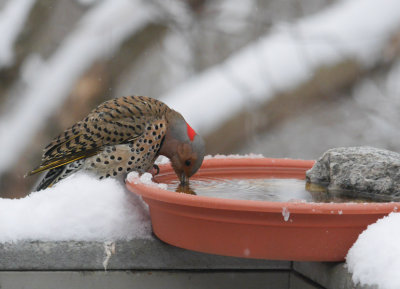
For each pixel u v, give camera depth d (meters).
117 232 5.83
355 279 4.66
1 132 13.04
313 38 13.82
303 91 13.88
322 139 16.59
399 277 4.25
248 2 15.82
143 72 18.00
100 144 6.68
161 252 5.89
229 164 7.20
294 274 6.05
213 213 4.85
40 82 13.24
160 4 14.26
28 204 5.86
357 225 4.80
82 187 5.89
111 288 5.86
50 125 13.23
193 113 13.12
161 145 6.83
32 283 5.77
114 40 13.73
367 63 14.11
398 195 5.66
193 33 15.83
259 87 13.57
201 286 6.01
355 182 5.83
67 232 5.77
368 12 14.07
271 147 16.59
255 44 13.97
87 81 13.35
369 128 16.31
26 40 13.30
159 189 5.08
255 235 4.86
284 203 4.60
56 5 13.40
